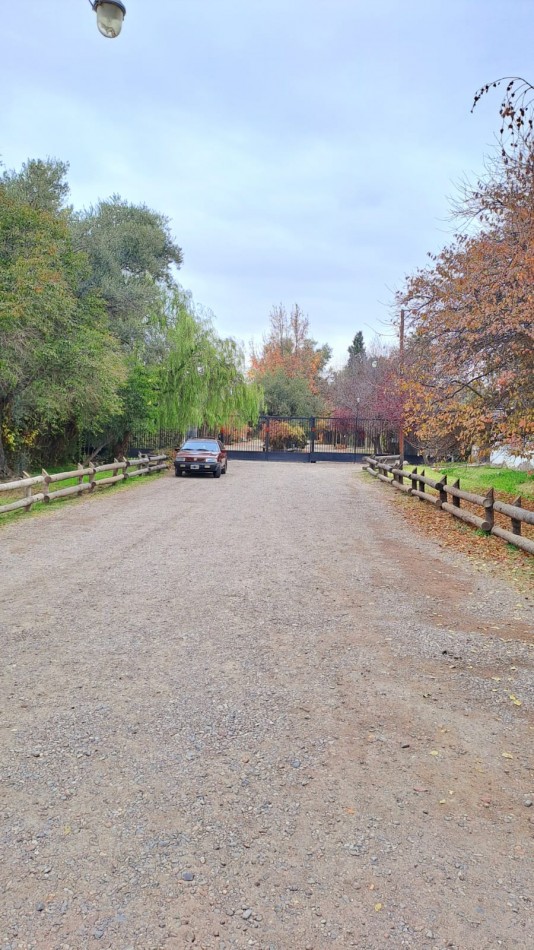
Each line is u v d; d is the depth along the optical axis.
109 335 21.62
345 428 42.25
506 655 5.43
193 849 2.90
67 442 27.23
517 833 3.06
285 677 4.91
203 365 30.72
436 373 12.25
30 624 6.11
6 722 4.12
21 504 13.48
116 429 26.44
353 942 2.40
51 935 2.41
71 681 4.79
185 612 6.55
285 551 9.77
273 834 3.01
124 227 30.59
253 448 42.09
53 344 18.23
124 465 21.27
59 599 6.96
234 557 9.29
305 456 39.16
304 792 3.37
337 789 3.40
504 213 11.35
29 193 21.98
